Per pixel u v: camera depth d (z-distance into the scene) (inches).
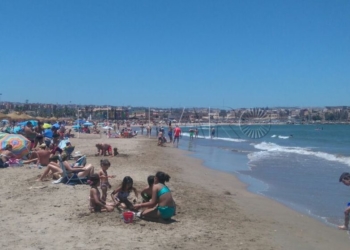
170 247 274.1
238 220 375.2
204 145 1653.5
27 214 345.7
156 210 340.2
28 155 691.4
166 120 3575.3
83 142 1443.2
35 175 551.8
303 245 310.8
